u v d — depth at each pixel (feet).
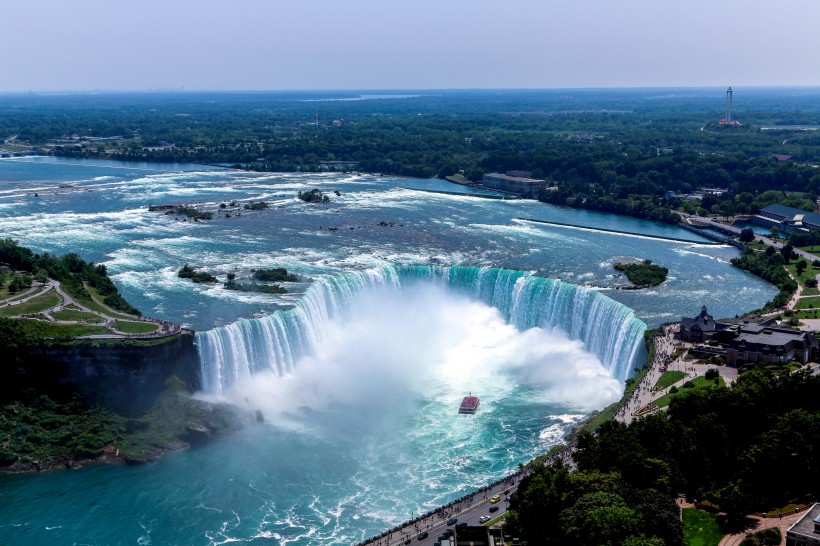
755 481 607.78
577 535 522.06
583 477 579.48
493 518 618.85
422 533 606.96
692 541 552.82
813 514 529.04
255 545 619.67
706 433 650.43
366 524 643.45
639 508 536.83
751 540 541.34
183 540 627.05
